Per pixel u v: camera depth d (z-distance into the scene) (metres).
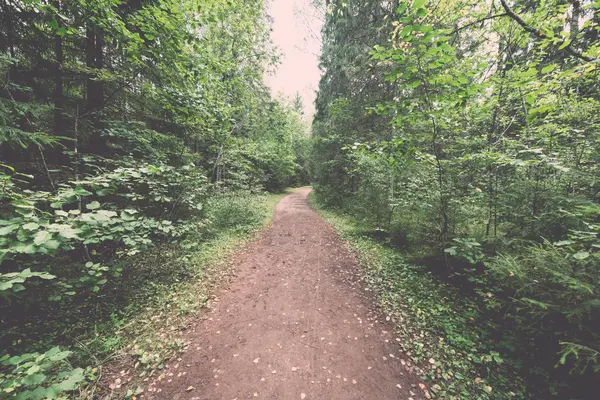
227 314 3.99
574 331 2.42
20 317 3.14
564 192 3.61
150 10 4.60
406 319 3.81
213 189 9.48
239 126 11.95
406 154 4.79
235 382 2.73
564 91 4.18
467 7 5.20
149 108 6.54
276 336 3.48
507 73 4.63
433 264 5.30
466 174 5.32
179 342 3.26
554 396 2.37
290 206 16.52
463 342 3.21
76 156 4.63
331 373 2.86
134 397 2.49
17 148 4.23
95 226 2.84
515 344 2.93
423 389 2.63
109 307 3.80
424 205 5.37
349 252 7.02
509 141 4.23
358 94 10.97
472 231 4.86
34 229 2.06
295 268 5.92
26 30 4.20
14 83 4.06
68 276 3.51
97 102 5.44
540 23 4.27
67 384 1.67
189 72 5.54
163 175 5.02
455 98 3.45
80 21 3.70
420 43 3.04
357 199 10.10
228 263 5.95
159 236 6.41
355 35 10.07
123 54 5.16
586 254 2.18
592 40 5.34
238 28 10.27
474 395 2.50
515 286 2.97
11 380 1.59
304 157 27.12
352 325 3.75
